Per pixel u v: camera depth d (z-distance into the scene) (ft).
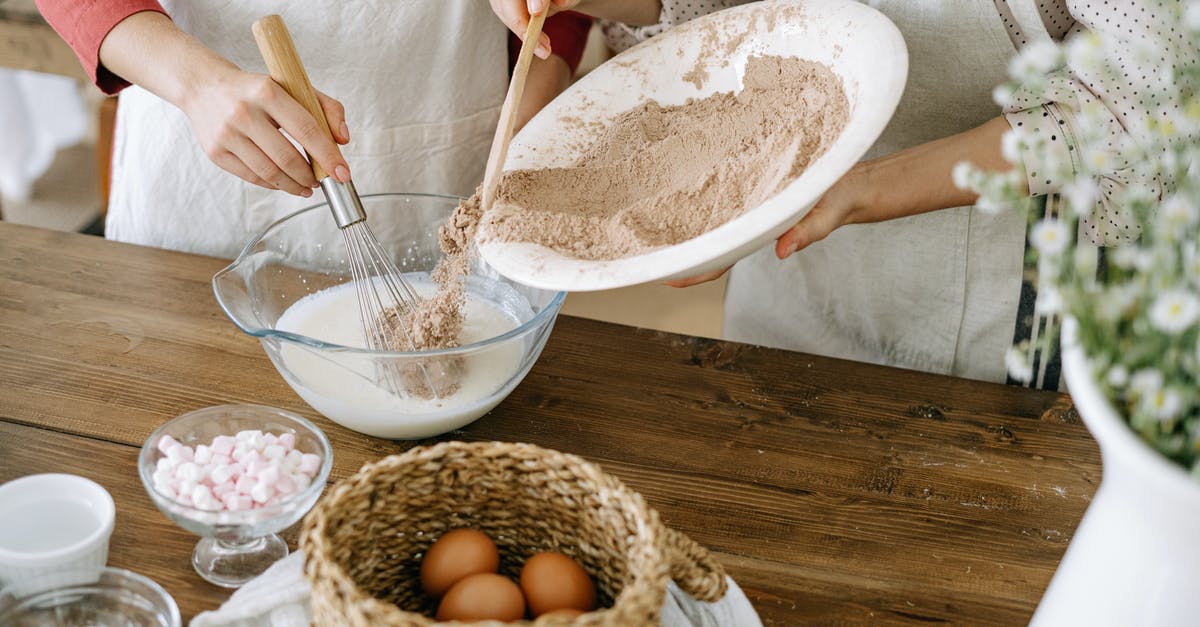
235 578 2.66
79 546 2.45
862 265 4.53
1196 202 1.73
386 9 4.14
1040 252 1.80
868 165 3.33
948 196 3.34
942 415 3.44
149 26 3.56
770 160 2.97
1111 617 1.95
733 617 2.54
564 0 3.59
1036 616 2.27
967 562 2.87
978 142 3.33
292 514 2.55
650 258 2.57
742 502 3.03
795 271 4.73
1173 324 1.57
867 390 3.55
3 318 3.59
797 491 3.09
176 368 3.44
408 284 3.61
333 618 2.00
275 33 3.14
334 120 3.38
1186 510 1.68
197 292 3.85
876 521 2.99
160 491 2.52
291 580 2.52
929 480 3.16
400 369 3.03
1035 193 3.31
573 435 3.26
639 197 3.22
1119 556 1.91
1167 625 1.88
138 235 4.72
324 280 3.75
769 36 3.49
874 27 3.07
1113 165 3.00
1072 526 3.02
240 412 2.82
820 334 4.83
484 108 4.59
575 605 2.26
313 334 3.36
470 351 2.92
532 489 2.37
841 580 2.78
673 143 3.31
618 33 4.75
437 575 2.32
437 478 2.35
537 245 2.85
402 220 3.79
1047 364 4.34
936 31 3.81
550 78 4.75
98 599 2.45
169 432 2.73
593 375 3.54
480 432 3.24
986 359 4.49
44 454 3.02
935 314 4.49
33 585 2.44
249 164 3.41
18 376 3.33
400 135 4.46
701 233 2.91
